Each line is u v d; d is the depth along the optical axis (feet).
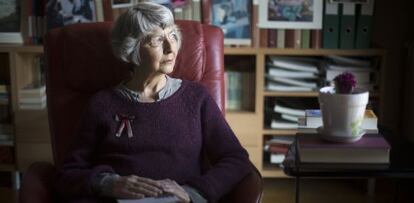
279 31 9.25
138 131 5.94
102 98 6.10
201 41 6.67
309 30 9.23
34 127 9.28
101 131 6.05
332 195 9.51
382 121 9.37
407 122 10.01
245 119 9.36
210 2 9.18
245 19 9.22
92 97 6.15
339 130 5.24
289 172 5.24
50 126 6.57
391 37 10.20
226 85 9.57
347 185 9.93
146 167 5.86
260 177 5.70
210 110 6.16
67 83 6.58
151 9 5.88
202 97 6.18
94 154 6.09
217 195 5.54
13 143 9.49
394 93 10.40
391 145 5.80
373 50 9.18
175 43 6.01
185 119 6.05
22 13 9.46
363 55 9.29
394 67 10.30
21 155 9.38
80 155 5.96
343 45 9.23
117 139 5.93
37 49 9.11
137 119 5.98
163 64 5.95
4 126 9.50
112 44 6.06
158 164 5.88
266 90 9.44
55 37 6.63
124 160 5.89
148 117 5.98
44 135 9.29
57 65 6.59
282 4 9.18
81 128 6.08
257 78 9.28
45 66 6.64
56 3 9.14
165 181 5.55
